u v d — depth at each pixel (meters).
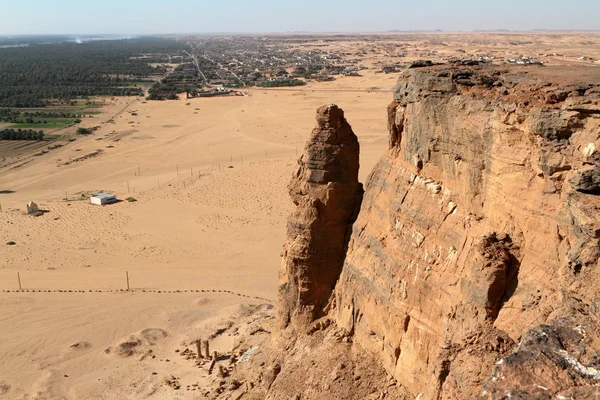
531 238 20.91
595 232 17.05
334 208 34.34
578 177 17.92
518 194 21.59
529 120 20.73
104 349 53.28
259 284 66.50
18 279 68.62
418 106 27.44
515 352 14.96
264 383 35.72
